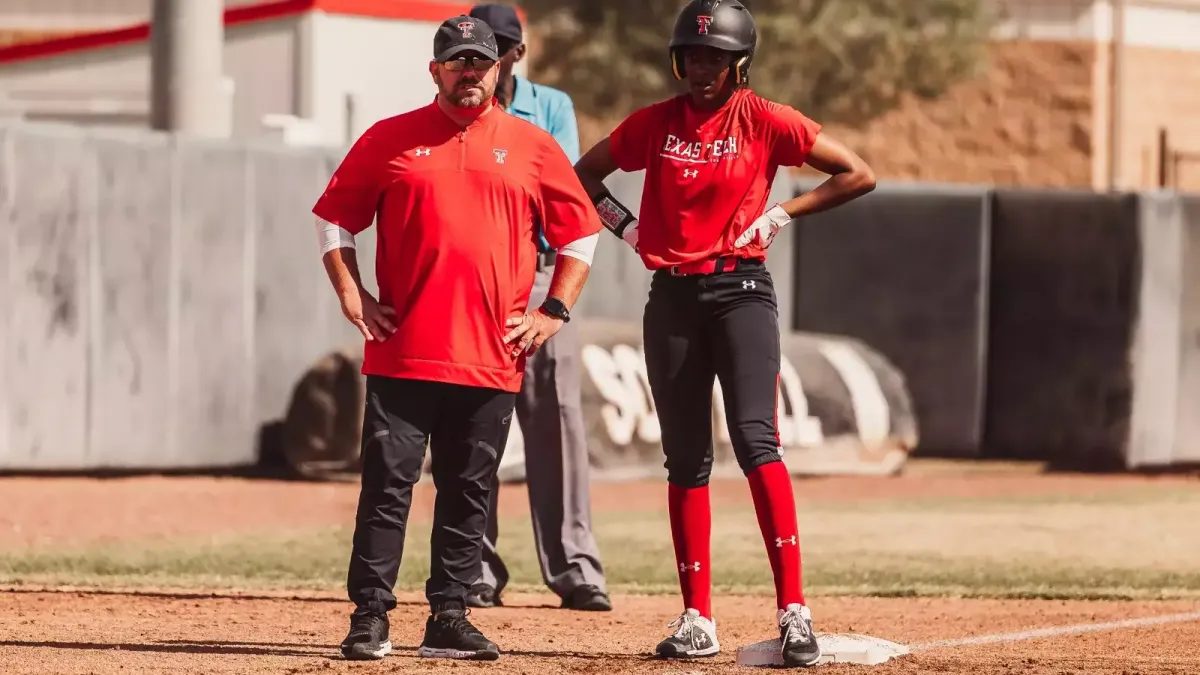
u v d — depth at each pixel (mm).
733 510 42281
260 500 42031
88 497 41562
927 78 93938
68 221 45500
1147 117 100500
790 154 19828
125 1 93375
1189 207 54688
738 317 19844
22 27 93938
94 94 70938
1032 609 26547
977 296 55438
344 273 19422
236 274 48250
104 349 46188
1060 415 54656
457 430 19688
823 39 89438
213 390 48000
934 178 98250
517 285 19547
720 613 25922
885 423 52219
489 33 19188
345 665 19141
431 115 19500
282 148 49125
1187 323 54781
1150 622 24703
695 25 19422
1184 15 101875
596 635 22766
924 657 20391
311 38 62375
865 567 32250
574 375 26234
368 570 19562
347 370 46406
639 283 54938
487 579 26266
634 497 44938
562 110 25844
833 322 56688
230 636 21969
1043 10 98312
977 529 38812
